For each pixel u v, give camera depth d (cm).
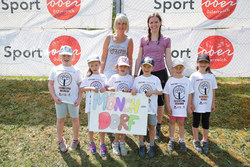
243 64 521
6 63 543
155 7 499
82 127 359
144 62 272
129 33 511
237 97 470
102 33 521
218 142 323
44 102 437
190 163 281
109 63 321
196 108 290
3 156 286
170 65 310
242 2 489
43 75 549
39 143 315
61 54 275
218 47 516
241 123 373
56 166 272
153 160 286
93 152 294
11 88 498
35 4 513
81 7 511
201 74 291
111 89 277
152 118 280
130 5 499
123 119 277
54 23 521
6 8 516
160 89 277
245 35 505
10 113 391
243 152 302
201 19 504
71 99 280
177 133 346
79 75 288
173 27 511
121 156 292
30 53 538
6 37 530
